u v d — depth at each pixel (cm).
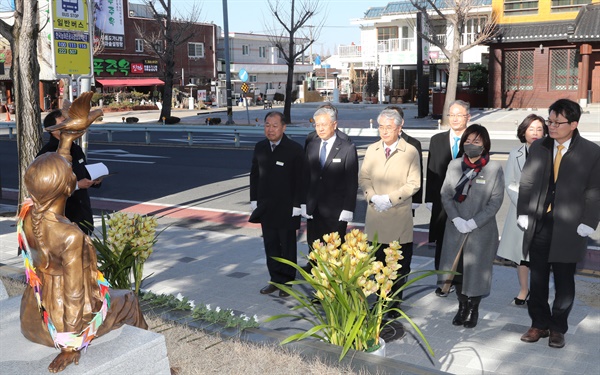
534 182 525
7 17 5012
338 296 433
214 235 975
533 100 3866
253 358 429
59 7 907
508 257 634
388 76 5559
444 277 595
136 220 561
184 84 6191
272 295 676
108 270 552
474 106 4084
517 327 578
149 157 2069
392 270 460
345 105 5044
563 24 3725
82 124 332
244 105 5981
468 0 3070
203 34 6350
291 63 3519
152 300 545
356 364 411
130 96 5547
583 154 502
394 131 593
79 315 316
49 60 4888
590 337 550
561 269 520
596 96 3706
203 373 407
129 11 5775
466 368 490
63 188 307
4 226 1032
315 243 467
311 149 655
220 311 518
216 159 1992
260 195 675
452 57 3122
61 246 308
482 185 563
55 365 313
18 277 639
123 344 342
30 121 1036
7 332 359
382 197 592
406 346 535
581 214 506
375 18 5388
